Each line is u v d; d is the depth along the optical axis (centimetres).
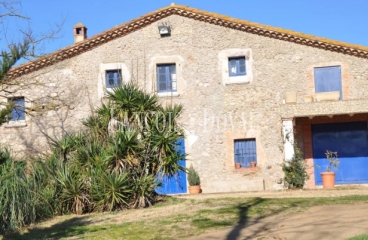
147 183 1399
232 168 1997
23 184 1240
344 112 1891
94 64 2088
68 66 2095
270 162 1980
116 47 2088
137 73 2064
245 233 955
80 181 1391
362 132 2011
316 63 1988
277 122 1989
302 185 1917
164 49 2066
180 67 2052
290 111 1928
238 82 2020
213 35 2050
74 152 1465
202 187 2000
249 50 2023
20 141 2078
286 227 977
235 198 1493
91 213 1377
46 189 1370
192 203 1411
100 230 1091
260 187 1961
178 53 2059
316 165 2012
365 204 1177
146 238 981
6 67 732
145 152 1421
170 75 2069
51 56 2014
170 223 1105
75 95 2078
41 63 2078
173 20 2072
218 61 2038
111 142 1409
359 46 1950
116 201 1374
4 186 1173
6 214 1175
